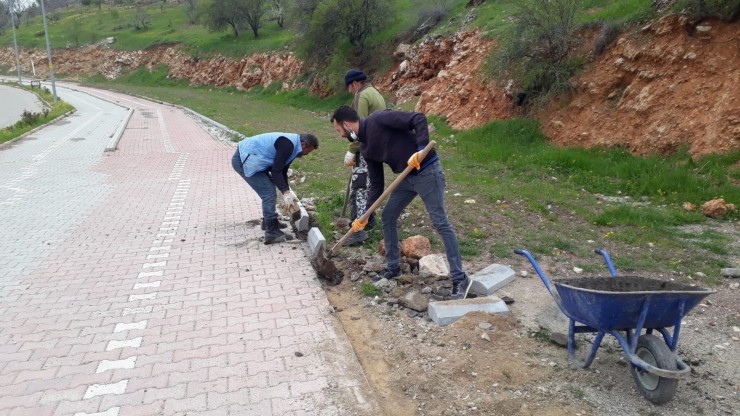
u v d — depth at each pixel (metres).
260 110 29.02
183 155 13.87
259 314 4.50
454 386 3.58
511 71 13.94
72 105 35.00
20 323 4.41
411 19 28.22
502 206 8.05
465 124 14.97
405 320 4.50
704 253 6.18
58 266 5.71
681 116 10.12
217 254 6.00
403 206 5.02
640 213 7.63
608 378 3.66
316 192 9.12
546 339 4.16
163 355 3.88
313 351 3.91
